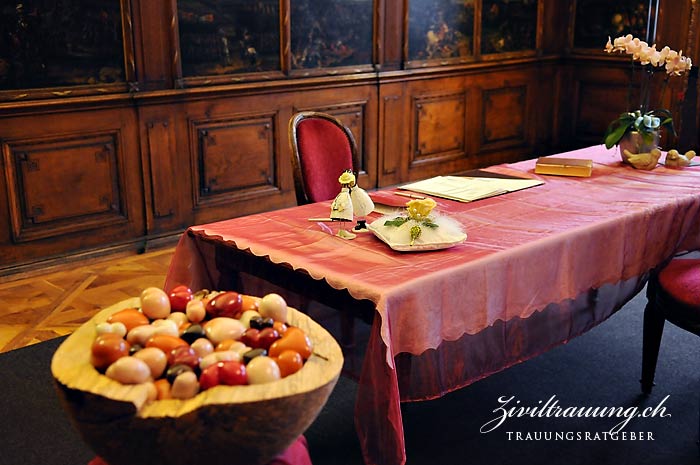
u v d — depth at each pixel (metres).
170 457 1.30
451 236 2.26
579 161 3.25
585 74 6.54
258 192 4.98
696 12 5.93
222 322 1.49
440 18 5.73
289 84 4.92
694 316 2.56
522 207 2.71
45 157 4.03
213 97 4.61
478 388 2.91
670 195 2.88
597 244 2.50
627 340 3.33
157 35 4.33
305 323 1.57
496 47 6.18
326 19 5.08
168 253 4.46
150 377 1.33
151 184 4.47
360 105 5.39
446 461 2.44
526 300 2.30
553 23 6.49
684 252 2.95
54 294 3.84
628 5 6.16
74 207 4.20
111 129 4.24
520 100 6.48
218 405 1.25
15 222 3.99
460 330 2.13
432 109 5.85
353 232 2.43
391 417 1.91
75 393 1.28
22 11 3.82
